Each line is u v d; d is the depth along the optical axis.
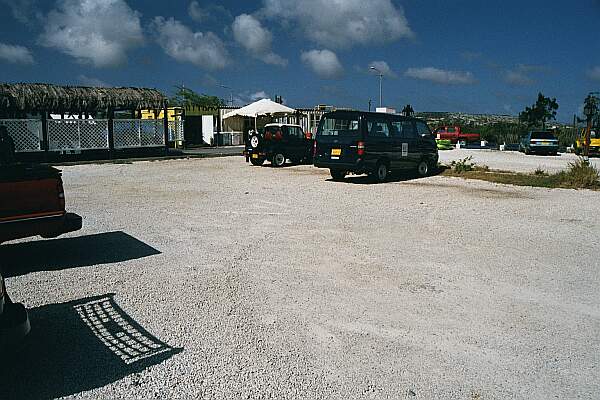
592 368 3.80
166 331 4.37
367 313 4.79
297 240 7.59
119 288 5.43
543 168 19.52
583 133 29.95
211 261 6.46
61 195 6.12
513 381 3.61
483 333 4.38
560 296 5.28
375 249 7.09
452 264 6.39
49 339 4.21
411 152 15.80
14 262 6.39
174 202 11.05
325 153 14.64
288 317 4.68
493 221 9.05
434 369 3.76
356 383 3.55
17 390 3.44
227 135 37.94
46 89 21.69
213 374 3.66
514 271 6.11
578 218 9.38
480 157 26.61
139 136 24.80
